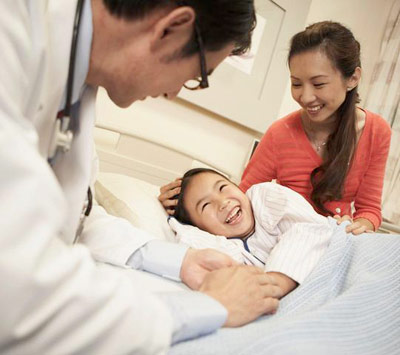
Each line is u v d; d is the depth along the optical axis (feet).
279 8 6.37
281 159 5.19
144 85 1.84
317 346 1.86
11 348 1.08
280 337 1.83
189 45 1.69
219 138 6.53
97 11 1.63
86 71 1.79
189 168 6.04
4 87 1.21
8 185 1.07
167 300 1.75
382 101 7.66
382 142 4.87
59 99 1.77
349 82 4.44
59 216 1.16
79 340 1.16
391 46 7.75
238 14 1.71
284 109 7.22
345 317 2.17
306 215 3.32
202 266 2.58
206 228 3.99
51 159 2.17
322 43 4.09
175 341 1.69
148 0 1.55
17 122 1.21
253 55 6.26
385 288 2.59
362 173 4.96
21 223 1.05
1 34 1.24
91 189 2.73
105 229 2.83
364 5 7.93
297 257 2.86
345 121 4.66
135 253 2.72
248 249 3.61
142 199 4.10
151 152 5.67
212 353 1.69
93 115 2.21
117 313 1.24
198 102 5.88
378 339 2.17
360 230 3.53
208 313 1.79
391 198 7.26
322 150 4.98
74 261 1.23
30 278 1.03
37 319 1.07
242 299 2.09
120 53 1.71
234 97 6.23
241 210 3.91
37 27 1.40
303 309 2.37
